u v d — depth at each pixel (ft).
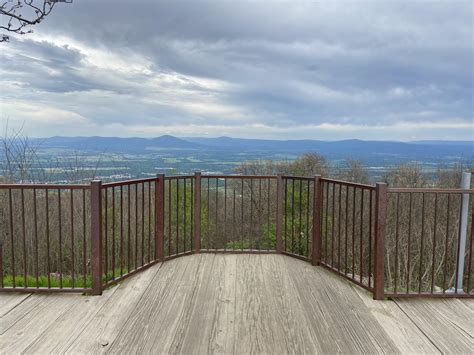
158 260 12.70
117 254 21.86
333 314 8.45
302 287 10.30
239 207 29.53
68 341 6.99
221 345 6.93
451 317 8.31
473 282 25.13
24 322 7.84
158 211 12.66
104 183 9.78
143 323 7.86
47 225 9.53
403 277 30.19
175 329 7.59
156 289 10.03
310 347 6.88
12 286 10.64
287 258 13.41
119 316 8.21
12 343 6.88
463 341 7.15
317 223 12.46
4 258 22.21
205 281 10.75
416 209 30.58
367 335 7.40
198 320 8.05
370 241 9.88
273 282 10.72
